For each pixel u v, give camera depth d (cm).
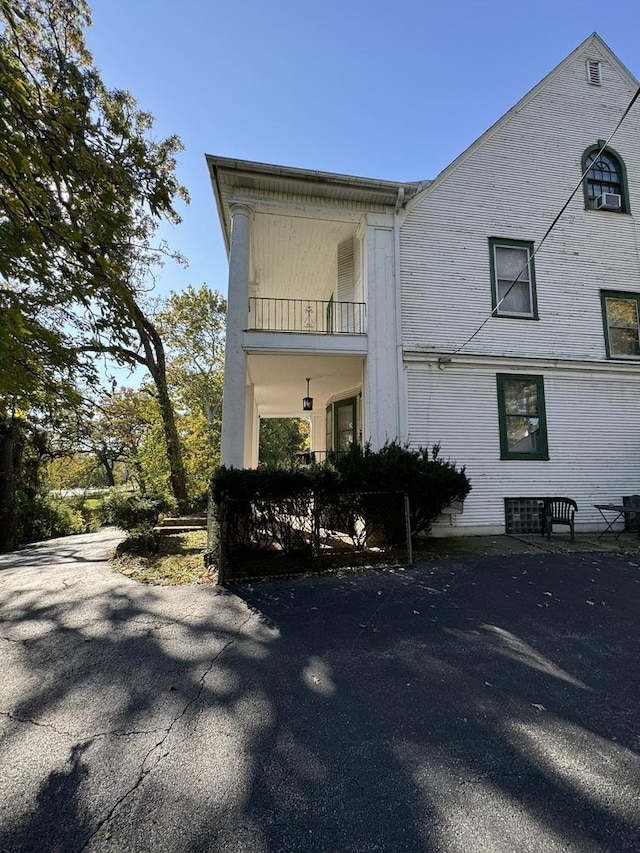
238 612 450
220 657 345
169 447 1430
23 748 234
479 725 253
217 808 190
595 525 962
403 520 690
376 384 883
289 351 836
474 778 207
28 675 320
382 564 636
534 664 331
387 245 926
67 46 545
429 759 222
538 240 1030
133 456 1619
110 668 329
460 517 912
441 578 569
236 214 850
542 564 645
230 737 242
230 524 611
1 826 181
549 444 967
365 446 754
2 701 284
